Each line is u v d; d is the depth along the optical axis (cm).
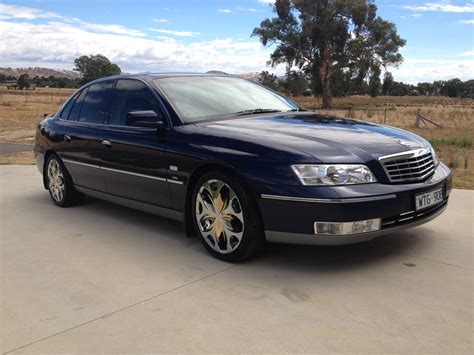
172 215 452
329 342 274
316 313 309
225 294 342
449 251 414
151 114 439
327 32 6500
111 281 372
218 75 554
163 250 441
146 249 445
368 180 357
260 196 365
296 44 6756
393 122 2459
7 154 1152
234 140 390
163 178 442
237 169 375
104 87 554
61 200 610
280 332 286
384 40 6806
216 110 468
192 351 269
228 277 372
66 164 583
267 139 381
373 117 2919
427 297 328
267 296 337
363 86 7406
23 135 1717
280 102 530
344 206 341
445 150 1202
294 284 355
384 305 317
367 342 273
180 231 500
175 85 490
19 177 831
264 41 6938
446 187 419
